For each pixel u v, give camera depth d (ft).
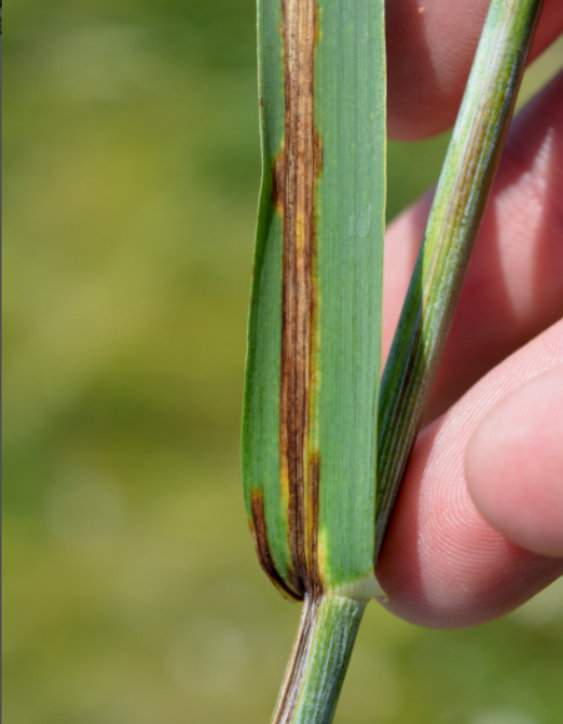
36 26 2.71
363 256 0.75
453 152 0.75
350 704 1.35
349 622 0.76
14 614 1.47
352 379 0.75
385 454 0.76
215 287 1.98
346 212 0.75
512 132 0.94
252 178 2.20
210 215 2.13
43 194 2.28
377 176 0.75
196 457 1.70
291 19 0.75
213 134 2.28
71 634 1.45
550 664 1.36
